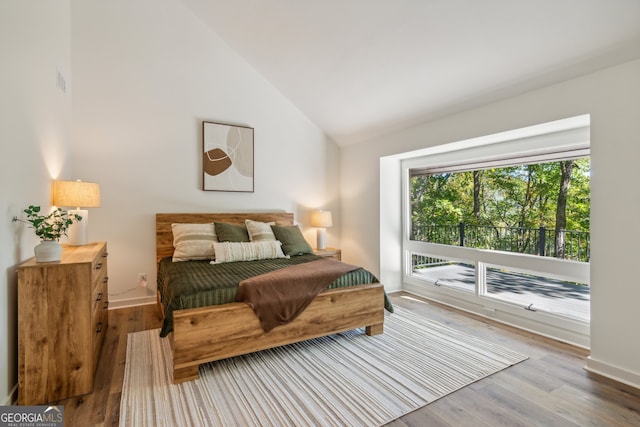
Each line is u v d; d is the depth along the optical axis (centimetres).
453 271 375
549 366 226
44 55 238
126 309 343
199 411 173
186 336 203
